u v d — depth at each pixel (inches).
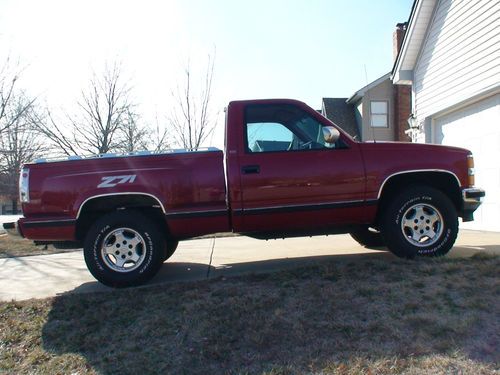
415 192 208.2
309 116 214.4
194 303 170.6
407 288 167.5
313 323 148.5
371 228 242.8
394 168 209.0
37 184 202.5
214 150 207.3
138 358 140.1
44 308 181.3
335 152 208.5
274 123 212.5
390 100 929.5
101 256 201.3
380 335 138.2
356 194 207.3
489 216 361.1
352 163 207.8
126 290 192.9
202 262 257.6
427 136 445.1
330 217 208.4
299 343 138.6
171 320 160.1
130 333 155.1
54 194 201.8
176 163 205.2
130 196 206.1
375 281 177.5
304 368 125.8
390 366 122.1
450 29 395.9
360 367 123.2
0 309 182.9
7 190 1006.4
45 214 202.4
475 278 172.4
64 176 202.8
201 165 205.2
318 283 180.2
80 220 206.8
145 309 171.0
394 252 209.8
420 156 211.6
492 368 118.6
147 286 197.3
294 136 212.8
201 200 204.4
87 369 136.9
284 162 205.2
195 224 205.5
